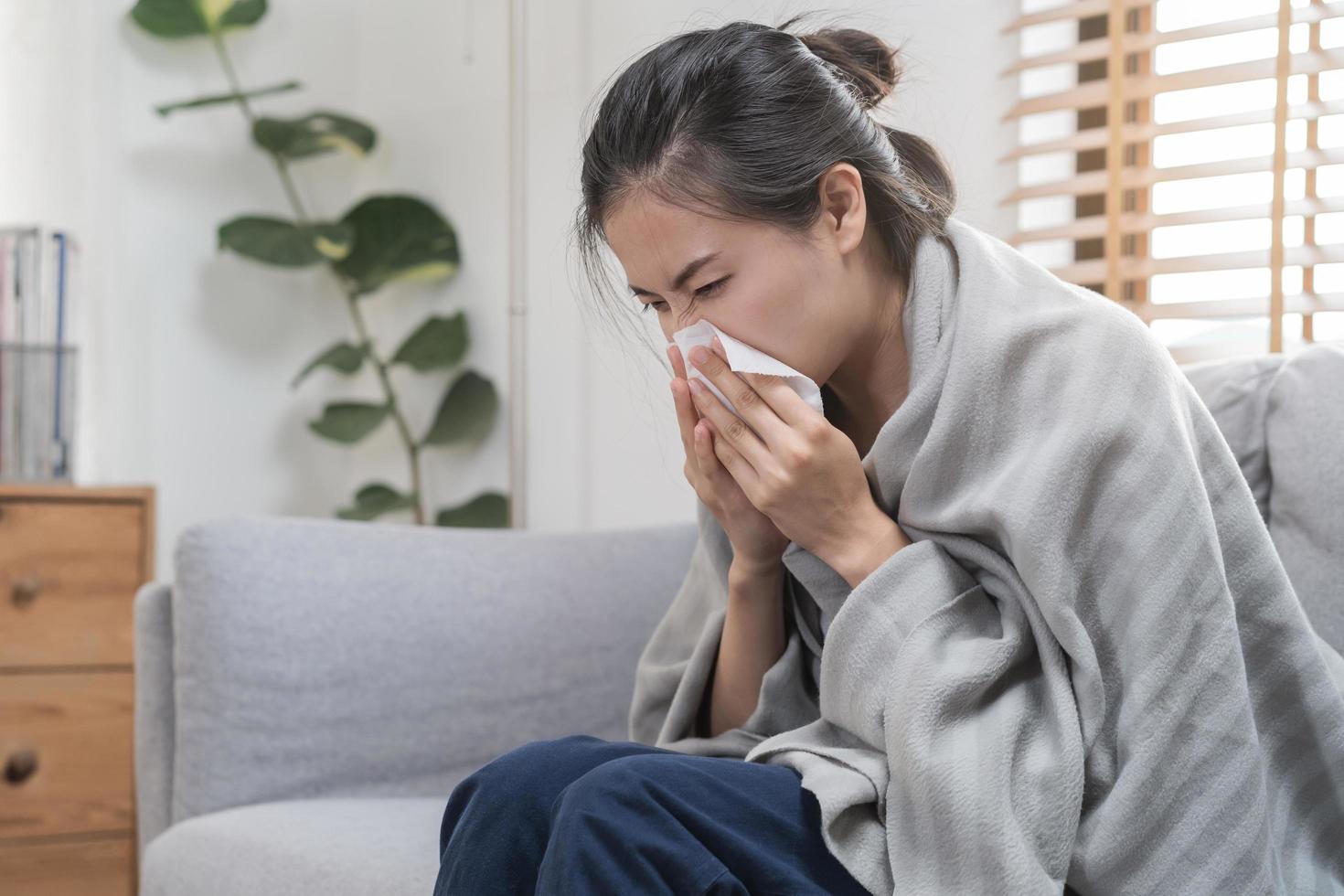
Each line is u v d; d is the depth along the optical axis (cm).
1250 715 85
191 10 240
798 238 94
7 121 233
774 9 187
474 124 241
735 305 94
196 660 134
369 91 263
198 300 250
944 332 98
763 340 95
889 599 91
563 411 217
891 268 102
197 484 248
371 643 140
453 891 81
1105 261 167
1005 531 89
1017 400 93
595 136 98
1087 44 167
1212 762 84
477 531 154
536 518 221
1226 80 156
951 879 80
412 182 253
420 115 252
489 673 147
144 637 141
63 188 237
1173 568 85
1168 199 171
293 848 114
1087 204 179
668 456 199
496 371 234
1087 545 88
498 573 151
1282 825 92
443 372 245
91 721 193
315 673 137
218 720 133
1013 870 78
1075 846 83
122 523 197
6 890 187
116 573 197
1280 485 121
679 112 93
